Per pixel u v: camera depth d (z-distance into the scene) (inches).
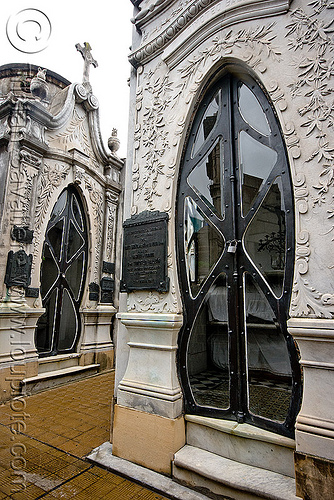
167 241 112.4
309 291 81.0
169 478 94.4
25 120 206.2
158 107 126.3
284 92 93.4
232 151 110.6
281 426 85.4
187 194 117.0
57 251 234.2
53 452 113.1
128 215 129.3
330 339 74.8
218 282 120.4
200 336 125.2
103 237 273.9
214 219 111.0
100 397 184.4
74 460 107.3
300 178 86.4
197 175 119.0
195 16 118.9
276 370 112.0
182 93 119.6
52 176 223.0
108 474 98.6
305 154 86.8
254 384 113.0
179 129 117.6
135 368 113.3
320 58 88.6
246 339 99.2
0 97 242.4
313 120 86.9
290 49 94.7
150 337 110.7
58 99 263.1
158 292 112.3
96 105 269.9
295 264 84.6
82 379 228.8
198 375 120.9
